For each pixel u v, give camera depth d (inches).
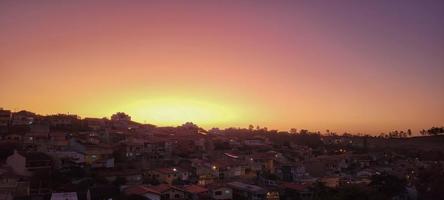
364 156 6466.5
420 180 4025.6
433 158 7037.4
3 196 3002.0
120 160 4712.1
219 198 3681.1
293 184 4109.3
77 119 7062.0
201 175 4429.1
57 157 4047.7
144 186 3540.8
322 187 3922.2
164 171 4165.8
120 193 3390.7
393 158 6850.4
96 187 3412.9
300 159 6053.2
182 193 3531.0
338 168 5585.6
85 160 4259.4
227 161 4970.5
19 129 5324.8
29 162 3698.3
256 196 3727.9
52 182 3415.4
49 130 5482.3
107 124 7165.4
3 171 3447.3
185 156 5477.4
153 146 5531.5
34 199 3159.5
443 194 3410.4
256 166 4990.2
